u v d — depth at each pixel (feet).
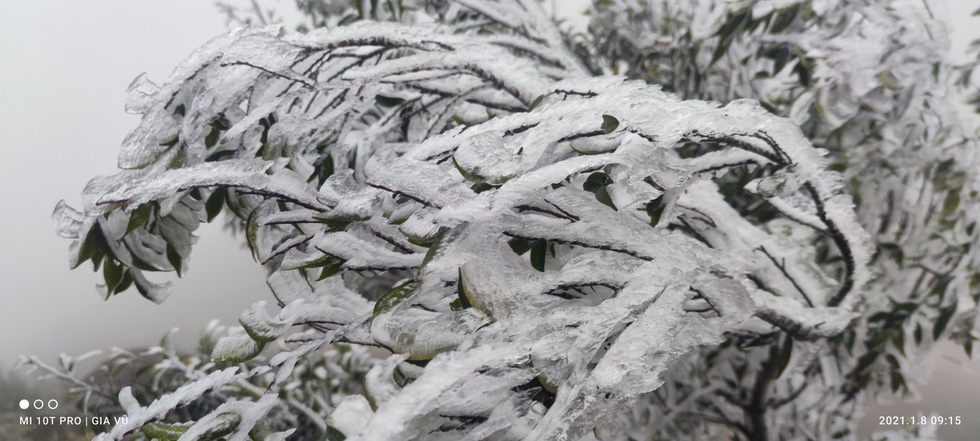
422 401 3.22
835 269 7.03
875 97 6.47
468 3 5.79
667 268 3.61
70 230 4.20
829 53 6.32
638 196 3.49
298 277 4.17
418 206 3.68
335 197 3.82
